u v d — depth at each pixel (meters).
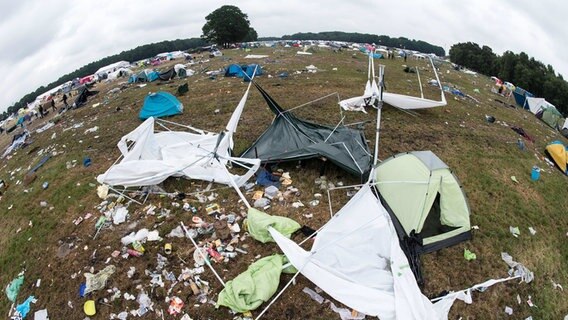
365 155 10.92
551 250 9.27
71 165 13.11
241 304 6.61
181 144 11.84
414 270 7.64
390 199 9.11
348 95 20.00
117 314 6.86
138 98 22.25
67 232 9.23
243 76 25.06
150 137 11.45
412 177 8.84
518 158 14.16
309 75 25.34
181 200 9.91
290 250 7.38
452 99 22.30
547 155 15.59
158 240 8.49
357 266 7.00
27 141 18.86
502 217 10.09
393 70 32.38
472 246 8.73
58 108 29.02
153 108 17.52
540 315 7.40
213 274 7.55
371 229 7.59
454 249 8.55
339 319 6.64
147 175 10.12
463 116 18.47
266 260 7.55
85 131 16.91
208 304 6.93
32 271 8.25
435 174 8.62
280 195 10.07
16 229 10.01
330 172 11.06
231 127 12.00
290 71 26.88
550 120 25.62
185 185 10.56
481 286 7.36
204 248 8.16
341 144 11.20
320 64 31.28
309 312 6.76
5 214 10.99
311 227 8.97
